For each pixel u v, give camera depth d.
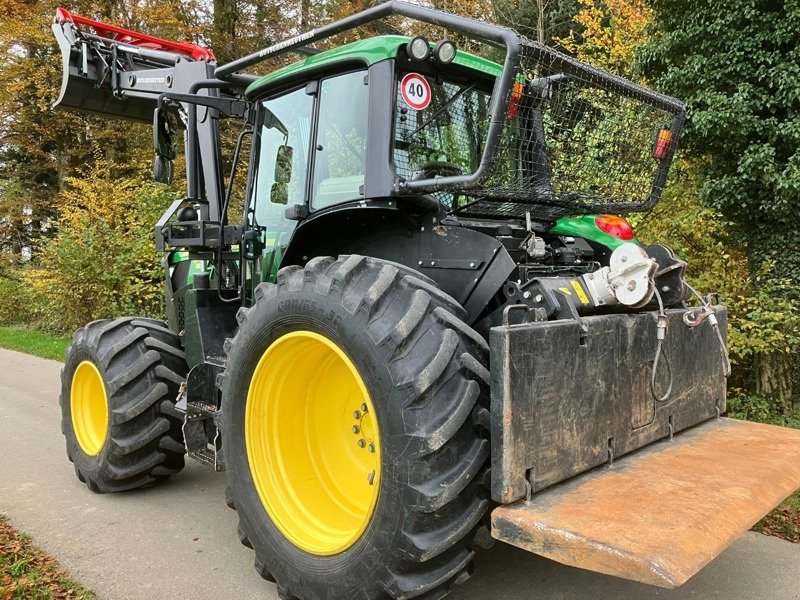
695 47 7.05
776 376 6.35
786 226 6.82
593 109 3.32
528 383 2.32
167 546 3.59
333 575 2.61
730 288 6.10
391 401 2.39
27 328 14.00
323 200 3.34
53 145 17.98
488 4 14.57
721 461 2.77
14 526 3.84
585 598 2.97
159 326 4.49
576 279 2.77
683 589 3.05
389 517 2.39
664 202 6.71
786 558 3.38
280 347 2.90
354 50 3.08
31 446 5.50
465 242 2.96
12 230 18.33
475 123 3.37
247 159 4.30
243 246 3.96
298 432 3.16
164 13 14.37
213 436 3.73
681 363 3.14
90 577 3.22
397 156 3.02
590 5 10.45
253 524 2.98
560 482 2.51
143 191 11.85
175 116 5.44
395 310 2.53
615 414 2.71
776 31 6.51
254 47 16.22
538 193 3.29
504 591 3.04
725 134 6.71
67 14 5.46
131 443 4.05
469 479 2.35
